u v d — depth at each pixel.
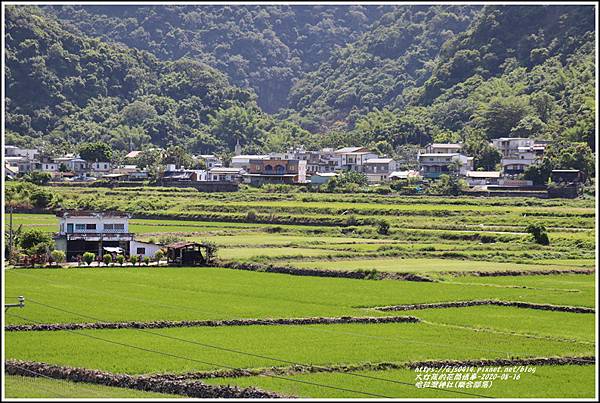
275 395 122.56
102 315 168.50
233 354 141.62
